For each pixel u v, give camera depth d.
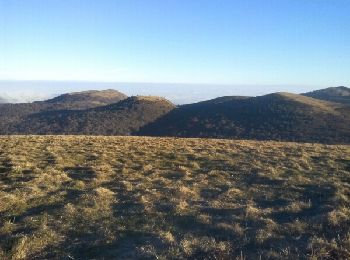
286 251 10.67
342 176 20.31
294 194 16.91
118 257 10.66
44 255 10.84
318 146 31.20
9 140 31.84
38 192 16.41
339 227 12.62
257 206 15.27
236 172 21.03
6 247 11.19
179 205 14.62
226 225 12.62
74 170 21.08
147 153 26.11
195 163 23.06
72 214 13.82
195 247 11.09
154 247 11.22
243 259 10.30
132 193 16.62
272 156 25.61
